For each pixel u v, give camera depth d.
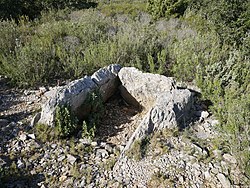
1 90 5.63
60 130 4.19
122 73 5.47
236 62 5.70
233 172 3.44
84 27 8.41
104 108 5.05
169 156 3.77
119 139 4.42
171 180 3.38
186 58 5.99
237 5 8.75
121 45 6.79
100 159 3.92
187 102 4.48
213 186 3.29
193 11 12.73
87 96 4.74
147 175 3.52
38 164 3.79
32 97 5.43
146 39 7.43
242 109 3.90
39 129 4.31
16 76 5.80
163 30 9.57
